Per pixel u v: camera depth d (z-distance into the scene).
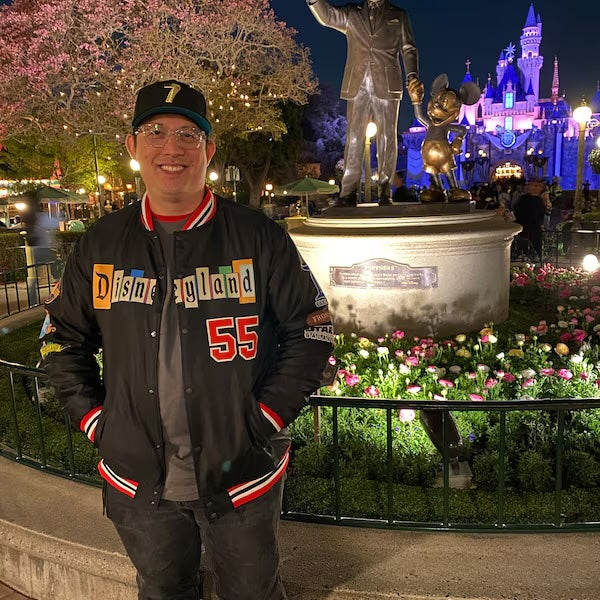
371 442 4.12
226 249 2.09
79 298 2.21
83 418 2.21
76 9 20.92
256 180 39.22
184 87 2.08
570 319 7.20
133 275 2.08
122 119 21.14
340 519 3.19
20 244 15.53
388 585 2.71
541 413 4.32
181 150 2.03
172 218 2.12
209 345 2.05
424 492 3.58
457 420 4.29
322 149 53.00
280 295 2.16
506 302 6.98
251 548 2.20
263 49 24.91
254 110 26.78
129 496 2.18
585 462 3.82
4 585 3.38
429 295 6.16
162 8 20.53
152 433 2.10
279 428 2.14
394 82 6.66
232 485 2.13
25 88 20.80
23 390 5.82
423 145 7.10
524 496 3.52
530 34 82.31
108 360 2.13
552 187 28.67
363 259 6.18
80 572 3.06
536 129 80.06
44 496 3.56
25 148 26.66
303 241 6.50
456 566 2.82
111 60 21.83
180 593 2.35
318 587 2.72
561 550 2.91
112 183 35.53
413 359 4.91
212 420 2.06
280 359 2.18
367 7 6.54
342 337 6.23
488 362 5.59
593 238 13.06
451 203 6.73
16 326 8.61
